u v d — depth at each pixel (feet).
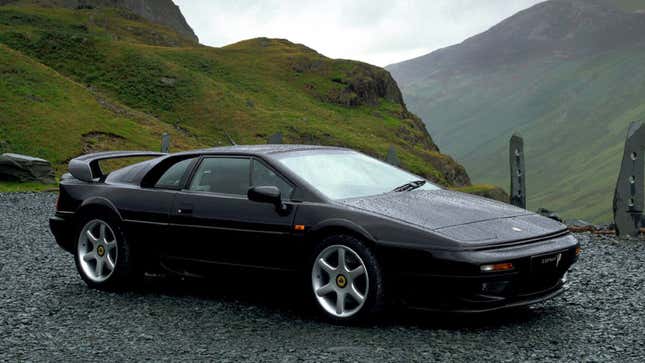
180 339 16.17
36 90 171.83
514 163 33.55
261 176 18.88
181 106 252.01
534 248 16.14
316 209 17.42
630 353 14.29
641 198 29.76
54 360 14.80
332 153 20.65
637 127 29.45
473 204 18.35
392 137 326.85
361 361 14.15
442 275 15.47
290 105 331.77
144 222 20.39
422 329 16.51
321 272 17.47
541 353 14.43
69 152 137.39
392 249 16.06
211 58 384.06
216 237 18.98
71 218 22.04
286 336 16.21
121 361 14.62
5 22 410.31
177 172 20.53
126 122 172.96
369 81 394.93
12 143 134.31
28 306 19.83
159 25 552.82
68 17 462.60
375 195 18.39
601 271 22.99
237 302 19.90
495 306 15.60
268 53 426.51
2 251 29.78
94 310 19.20
